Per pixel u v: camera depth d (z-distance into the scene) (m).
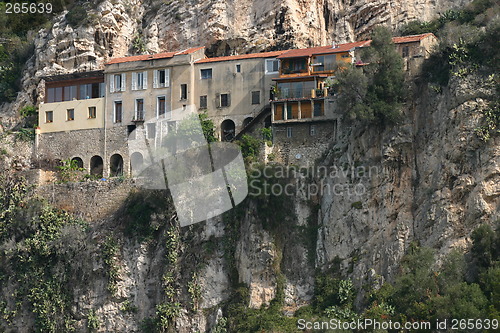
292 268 101.56
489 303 87.38
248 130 110.81
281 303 99.88
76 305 107.00
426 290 90.81
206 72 115.19
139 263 106.31
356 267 98.00
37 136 120.19
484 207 93.50
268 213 102.88
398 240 96.50
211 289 102.69
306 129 107.69
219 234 104.38
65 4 139.62
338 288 97.69
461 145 96.12
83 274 107.75
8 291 109.19
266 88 112.62
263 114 110.56
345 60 110.25
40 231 111.00
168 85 115.94
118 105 117.69
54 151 119.25
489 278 88.69
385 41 103.50
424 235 95.69
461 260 91.12
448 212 94.69
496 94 97.06
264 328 97.25
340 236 100.56
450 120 97.56
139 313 105.12
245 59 114.06
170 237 105.19
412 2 122.88
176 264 104.19
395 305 91.94
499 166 94.31
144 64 117.56
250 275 101.44
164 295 103.50
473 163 95.38
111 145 116.75
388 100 101.88
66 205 113.25
